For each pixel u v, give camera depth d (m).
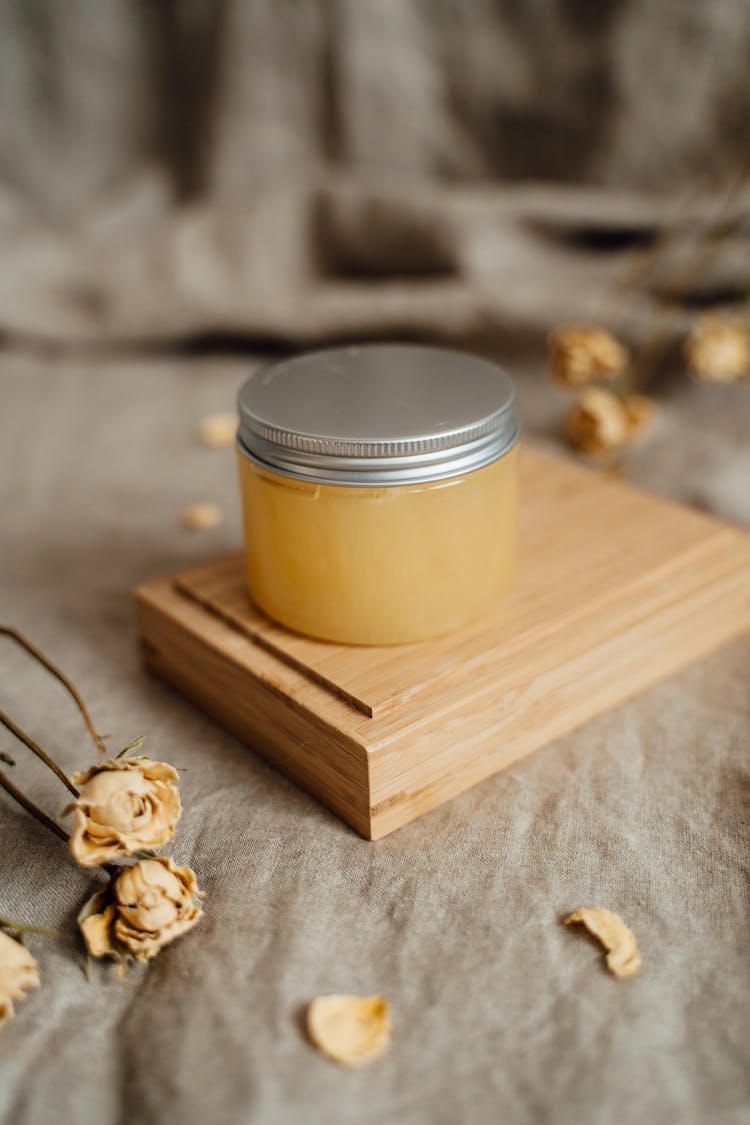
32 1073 0.29
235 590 0.39
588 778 0.36
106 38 0.69
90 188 0.72
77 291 0.66
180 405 0.60
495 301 0.60
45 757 0.32
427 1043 0.29
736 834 0.34
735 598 0.41
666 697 0.39
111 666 0.41
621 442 0.53
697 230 0.59
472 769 0.35
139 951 0.30
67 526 0.49
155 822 0.30
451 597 0.35
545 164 0.67
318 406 0.35
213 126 0.69
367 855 0.33
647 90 0.62
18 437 0.57
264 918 0.32
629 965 0.30
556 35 0.63
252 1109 0.27
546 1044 0.29
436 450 0.33
